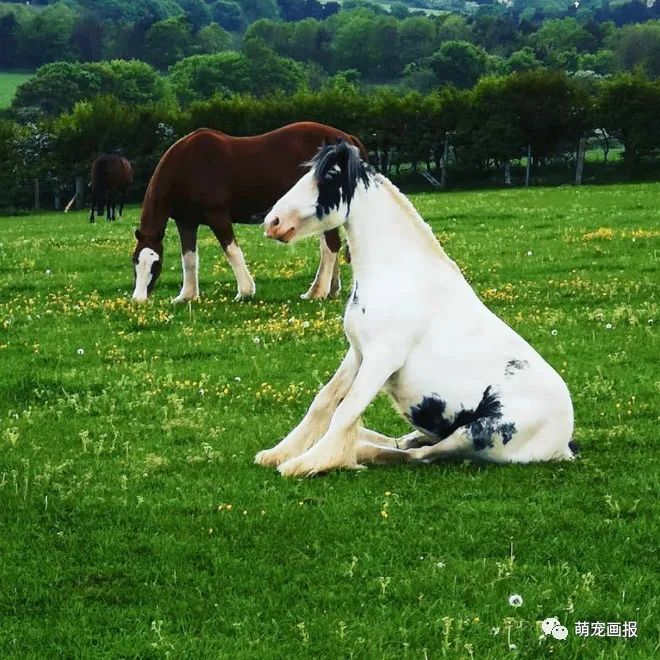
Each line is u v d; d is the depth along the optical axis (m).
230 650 6.92
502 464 9.77
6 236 33.25
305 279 21.42
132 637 7.08
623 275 20.91
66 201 63.62
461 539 8.38
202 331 16.72
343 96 64.94
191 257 19.30
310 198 9.87
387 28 152.12
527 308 17.91
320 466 9.69
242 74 119.00
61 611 7.46
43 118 77.19
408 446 10.29
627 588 7.62
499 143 60.81
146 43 158.62
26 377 13.70
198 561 8.16
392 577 7.81
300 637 7.06
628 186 46.72
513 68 125.31
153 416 12.07
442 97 62.84
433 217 32.31
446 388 9.66
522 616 7.27
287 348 15.37
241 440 10.98
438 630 7.09
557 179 61.06
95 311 18.44
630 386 12.84
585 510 8.97
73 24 160.25
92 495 9.47
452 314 9.76
